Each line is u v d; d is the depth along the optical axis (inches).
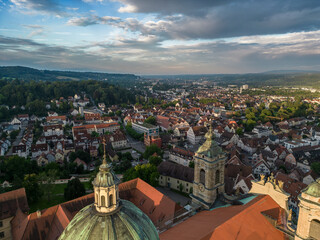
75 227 1189.1
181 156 5516.7
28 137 7209.6
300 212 1290.6
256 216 1696.6
